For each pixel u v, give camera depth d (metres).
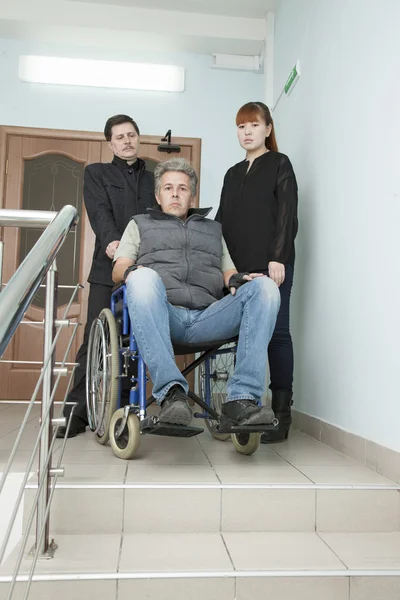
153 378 1.71
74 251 3.63
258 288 1.79
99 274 2.33
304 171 2.70
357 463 1.84
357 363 1.97
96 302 2.32
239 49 3.66
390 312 1.72
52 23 3.40
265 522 1.47
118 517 1.44
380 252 1.80
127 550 1.31
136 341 1.75
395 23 1.74
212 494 1.47
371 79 1.92
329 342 2.27
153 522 1.45
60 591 1.14
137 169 2.51
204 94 3.73
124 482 1.48
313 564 1.24
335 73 2.30
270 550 1.33
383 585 1.19
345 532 1.49
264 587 1.17
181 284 1.96
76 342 3.60
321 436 2.27
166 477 1.55
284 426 2.24
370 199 1.89
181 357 3.59
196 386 3.55
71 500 1.43
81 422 2.29
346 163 2.14
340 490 1.50
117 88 3.65
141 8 3.47
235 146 3.72
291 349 2.29
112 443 1.86
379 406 1.77
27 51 3.60
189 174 2.08
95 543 1.35
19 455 1.81
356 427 1.95
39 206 3.60
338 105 2.25
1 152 3.56
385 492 1.51
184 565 1.21
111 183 2.42
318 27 2.55
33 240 3.61
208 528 1.46
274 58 3.46
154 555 1.28
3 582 1.13
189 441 2.18
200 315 1.92
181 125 3.70
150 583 1.16
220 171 3.71
